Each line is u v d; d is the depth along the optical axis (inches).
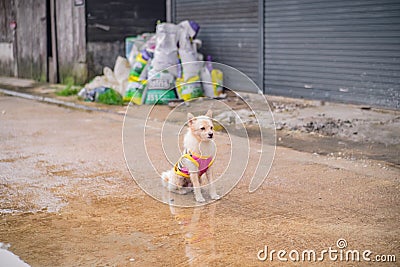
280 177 195.0
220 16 407.2
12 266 129.0
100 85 381.7
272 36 368.8
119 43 468.4
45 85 486.0
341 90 329.7
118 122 301.9
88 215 161.6
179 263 129.0
